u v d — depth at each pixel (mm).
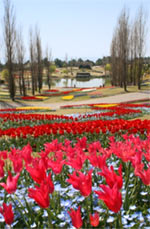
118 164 4434
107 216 2465
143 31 45500
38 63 57844
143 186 3225
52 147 3691
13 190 2318
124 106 23594
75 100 41844
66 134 8195
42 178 2340
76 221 1987
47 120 14008
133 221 2592
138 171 2451
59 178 3553
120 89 48188
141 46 45750
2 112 22453
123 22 45875
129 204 2781
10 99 42406
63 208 2777
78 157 2824
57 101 41938
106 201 1882
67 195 3176
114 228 2371
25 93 52281
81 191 2117
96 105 28000
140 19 44656
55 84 90812
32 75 52938
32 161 2922
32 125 13195
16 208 2789
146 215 2604
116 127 7348
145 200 2896
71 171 3959
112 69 62250
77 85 83938
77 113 19828
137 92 43938
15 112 22438
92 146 3770
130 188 3359
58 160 2902
